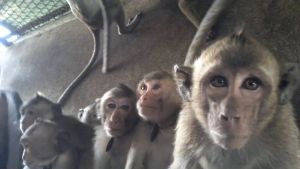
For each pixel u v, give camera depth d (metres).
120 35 0.72
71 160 0.51
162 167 0.41
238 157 0.33
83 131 0.54
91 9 0.68
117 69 0.69
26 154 0.51
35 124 0.53
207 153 0.34
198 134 0.34
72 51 0.84
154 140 0.43
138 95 0.43
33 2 0.84
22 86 0.94
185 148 0.34
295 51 0.46
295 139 0.33
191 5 0.56
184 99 0.32
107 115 0.45
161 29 0.66
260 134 0.32
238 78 0.27
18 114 0.73
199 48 0.46
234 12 0.52
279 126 0.32
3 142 0.72
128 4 0.74
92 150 0.52
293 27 0.47
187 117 0.35
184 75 0.32
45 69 0.89
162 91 0.41
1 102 0.75
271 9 0.50
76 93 0.75
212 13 0.47
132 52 0.69
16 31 1.00
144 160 0.43
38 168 0.53
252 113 0.28
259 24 0.50
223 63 0.28
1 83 1.01
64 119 0.55
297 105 0.41
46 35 0.94
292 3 0.48
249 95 0.27
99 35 0.74
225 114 0.27
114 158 0.47
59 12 0.89
